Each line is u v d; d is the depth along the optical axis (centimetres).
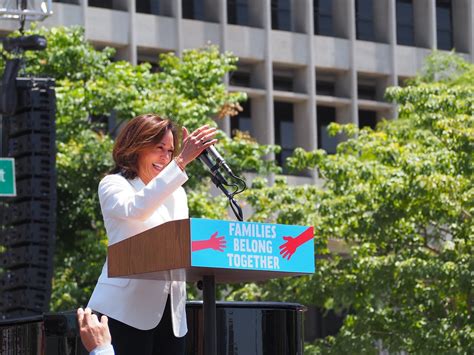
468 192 2666
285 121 4900
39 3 2036
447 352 2619
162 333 854
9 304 1991
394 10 5050
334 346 2797
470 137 2758
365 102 4981
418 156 2733
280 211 2909
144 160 841
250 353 1007
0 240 1997
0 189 1873
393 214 2741
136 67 3388
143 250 766
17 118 1980
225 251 746
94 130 3628
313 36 4859
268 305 1011
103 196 819
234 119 4738
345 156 2927
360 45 4972
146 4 4603
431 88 2988
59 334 881
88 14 4347
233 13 4828
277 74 4897
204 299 807
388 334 2752
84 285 3231
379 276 2700
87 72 3278
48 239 1964
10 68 1983
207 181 3378
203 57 3472
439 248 2870
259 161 3400
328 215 2797
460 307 2750
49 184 1964
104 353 693
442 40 5209
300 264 780
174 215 853
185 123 3167
